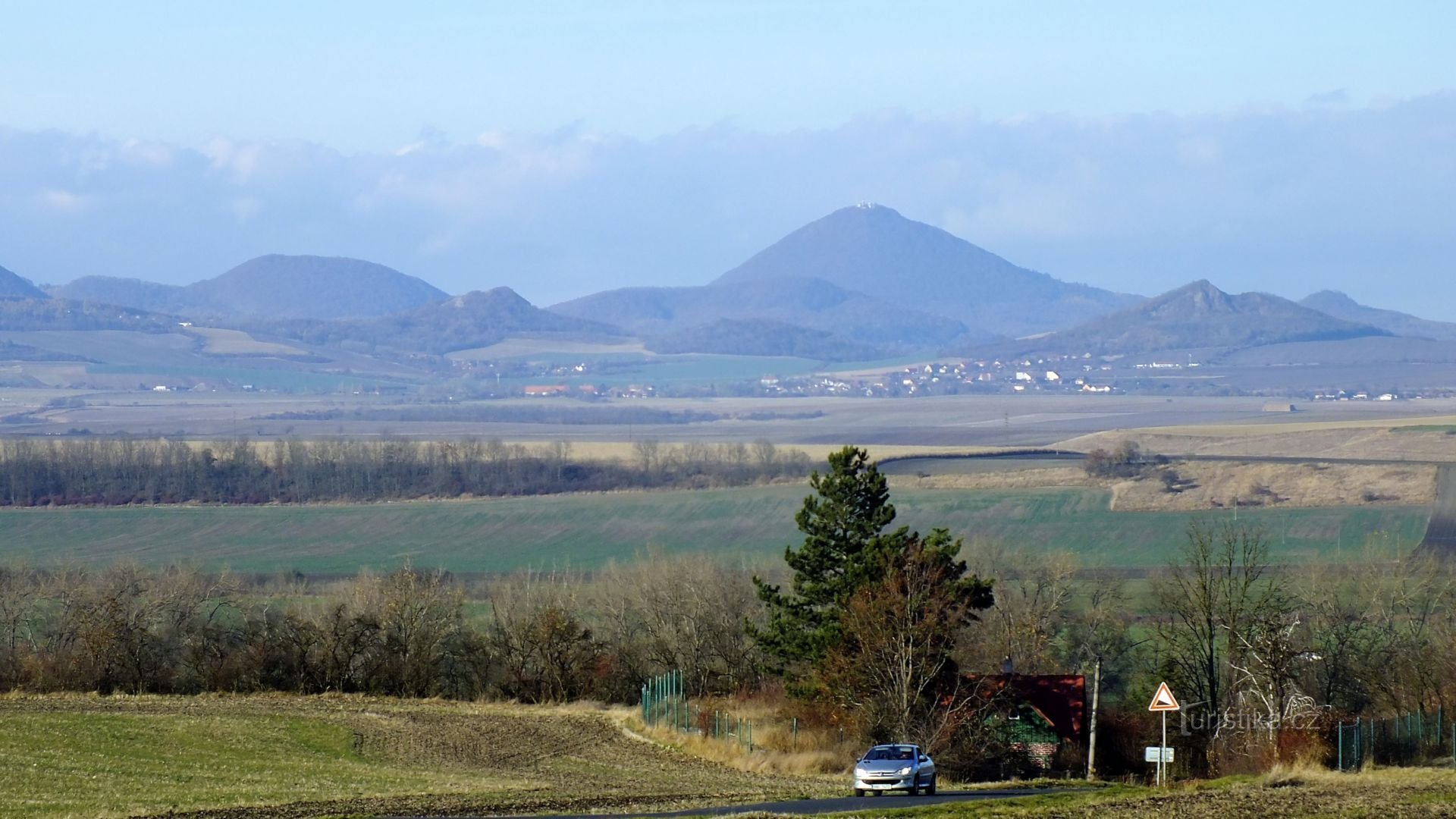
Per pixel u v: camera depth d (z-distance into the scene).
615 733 94.12
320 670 116.75
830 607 96.44
